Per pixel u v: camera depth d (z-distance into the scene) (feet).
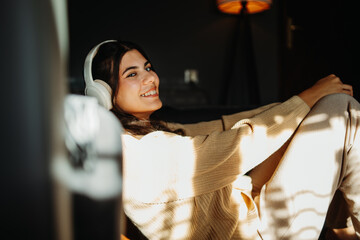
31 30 1.06
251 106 5.71
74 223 1.33
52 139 1.15
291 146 3.22
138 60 3.81
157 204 2.92
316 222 3.09
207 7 12.94
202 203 3.03
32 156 1.10
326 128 3.14
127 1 12.04
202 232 3.12
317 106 3.26
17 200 1.12
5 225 1.12
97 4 11.69
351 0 13.28
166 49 12.62
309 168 3.10
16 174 1.10
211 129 4.32
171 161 2.89
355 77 13.41
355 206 3.25
